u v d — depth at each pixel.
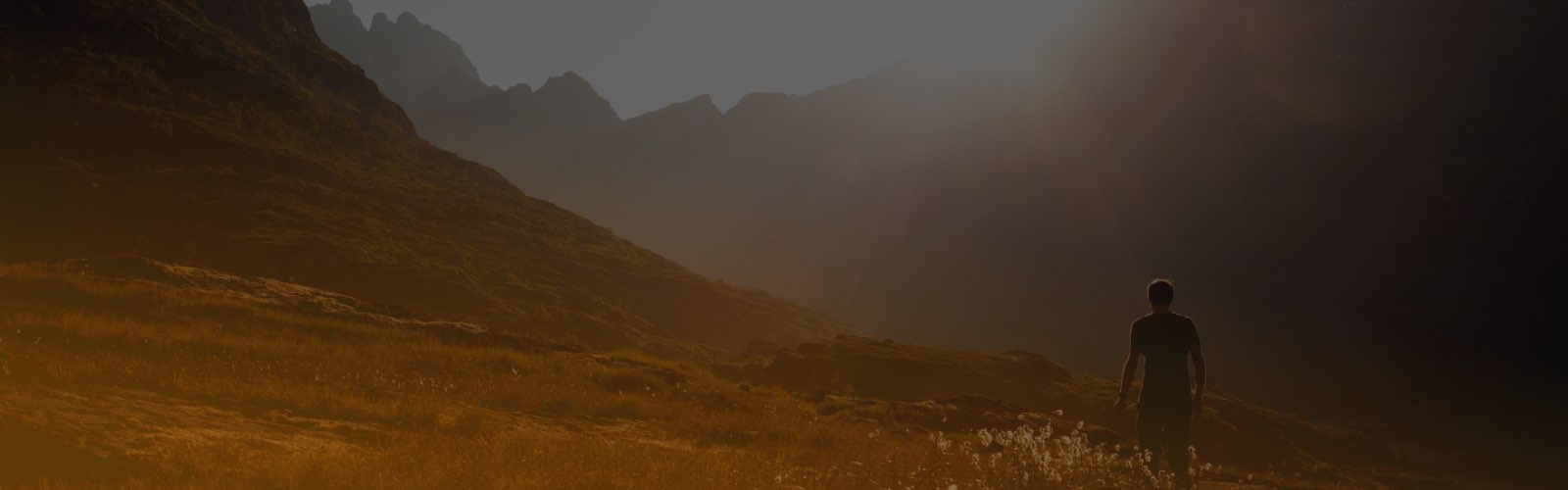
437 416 10.27
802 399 24.83
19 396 7.55
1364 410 101.56
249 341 16.41
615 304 95.00
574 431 11.76
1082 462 8.37
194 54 106.25
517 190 137.25
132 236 67.44
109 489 5.61
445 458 7.12
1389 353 124.00
